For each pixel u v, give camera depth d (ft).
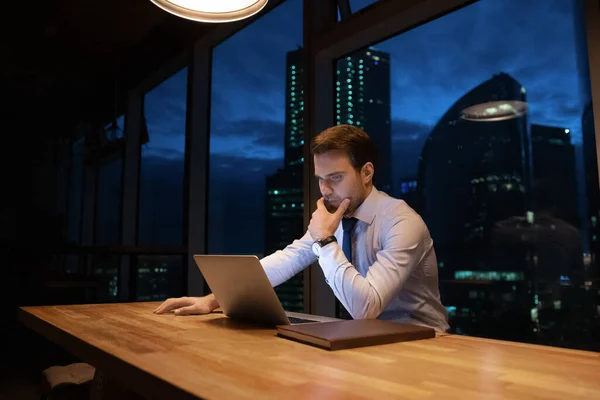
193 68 12.14
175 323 4.03
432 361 2.49
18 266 11.64
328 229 4.61
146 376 2.27
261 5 5.67
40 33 12.64
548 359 2.55
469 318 7.73
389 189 8.66
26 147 16.44
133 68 14.47
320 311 7.84
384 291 4.29
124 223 14.98
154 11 11.64
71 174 16.98
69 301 12.39
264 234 11.02
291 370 2.29
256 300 3.86
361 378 2.14
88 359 3.05
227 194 11.85
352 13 7.75
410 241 4.61
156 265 12.41
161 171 13.71
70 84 15.71
